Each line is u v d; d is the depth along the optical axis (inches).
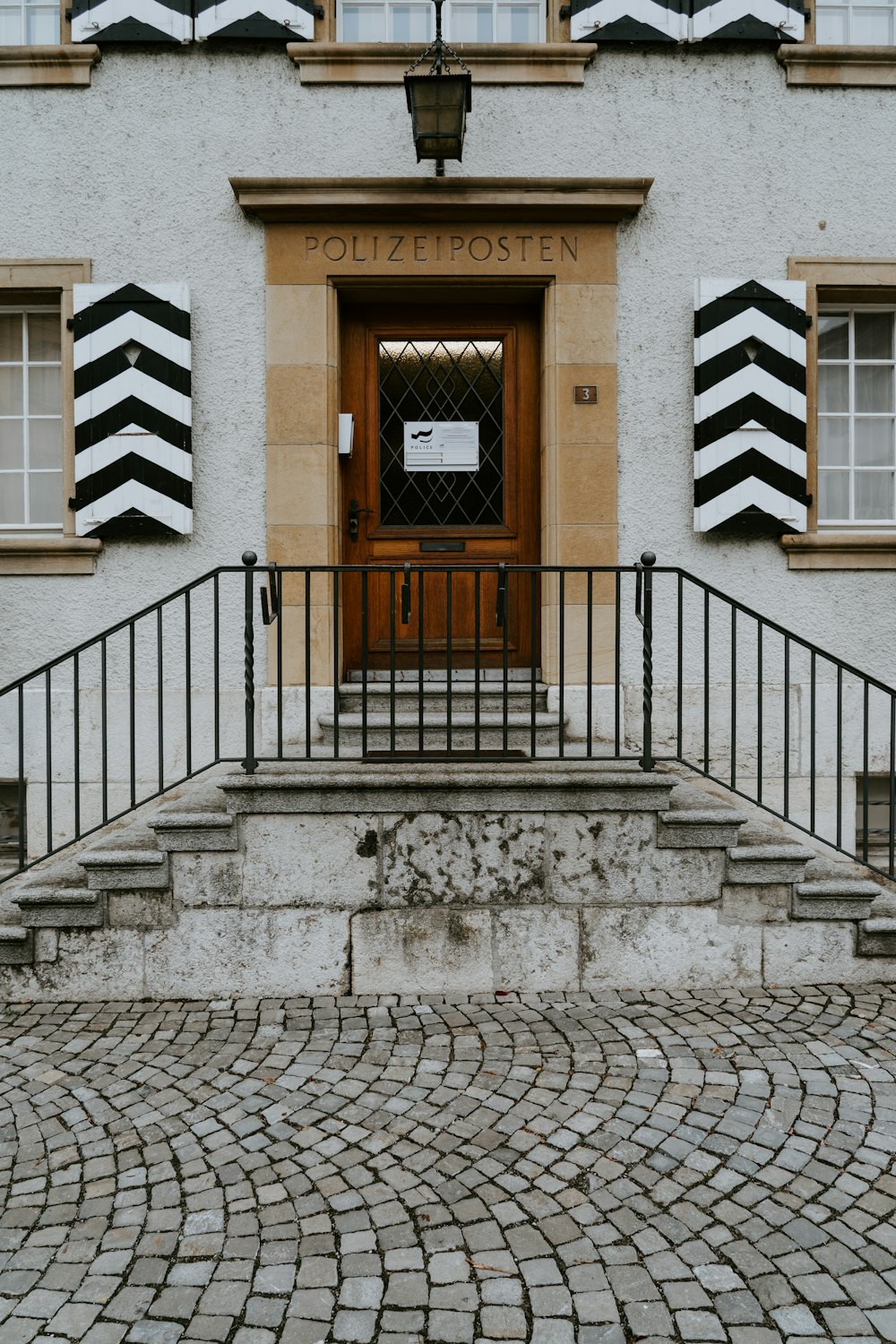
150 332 192.2
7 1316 80.9
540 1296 82.9
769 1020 137.4
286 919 147.6
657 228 198.1
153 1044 131.8
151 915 147.2
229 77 195.2
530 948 148.8
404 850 147.8
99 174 195.2
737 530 197.2
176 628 196.4
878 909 157.6
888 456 215.3
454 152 186.1
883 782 202.7
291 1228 92.3
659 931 149.5
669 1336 78.4
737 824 148.0
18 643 195.6
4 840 200.8
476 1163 102.7
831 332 213.5
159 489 193.0
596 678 197.5
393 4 206.4
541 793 147.4
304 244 194.1
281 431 194.2
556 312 196.1
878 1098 115.0
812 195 199.8
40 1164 103.5
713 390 195.0
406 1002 145.4
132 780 150.2
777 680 200.1
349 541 209.3
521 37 207.3
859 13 208.2
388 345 209.9
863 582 200.2
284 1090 118.6
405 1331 79.0
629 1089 117.9
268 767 159.6
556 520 197.3
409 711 194.4
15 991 147.3
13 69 194.1
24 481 208.4
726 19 195.3
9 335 209.2
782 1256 87.6
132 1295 83.3
